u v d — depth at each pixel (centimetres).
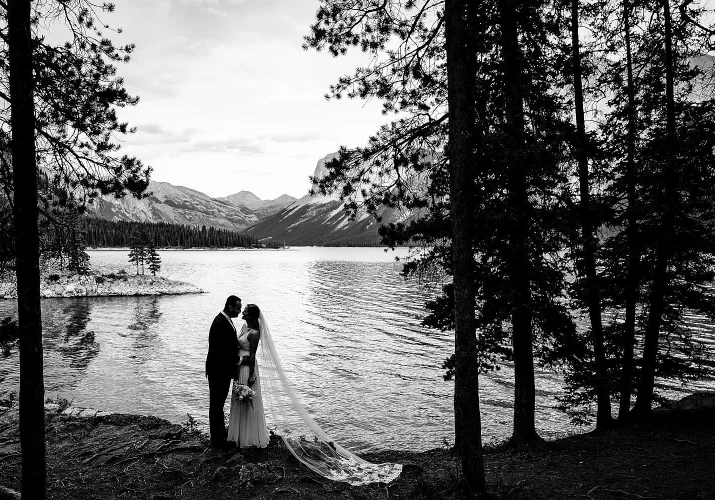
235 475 692
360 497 660
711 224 1098
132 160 793
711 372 2291
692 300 1139
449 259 1064
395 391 2592
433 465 889
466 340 646
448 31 651
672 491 714
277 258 19512
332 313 5369
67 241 838
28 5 528
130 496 632
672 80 1084
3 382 2608
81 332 4288
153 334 4216
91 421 1015
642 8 1033
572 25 1091
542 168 924
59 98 700
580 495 698
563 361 1210
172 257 19212
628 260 1195
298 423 1739
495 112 938
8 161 730
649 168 1100
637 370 1248
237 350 792
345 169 1017
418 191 1065
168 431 915
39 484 532
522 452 990
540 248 980
